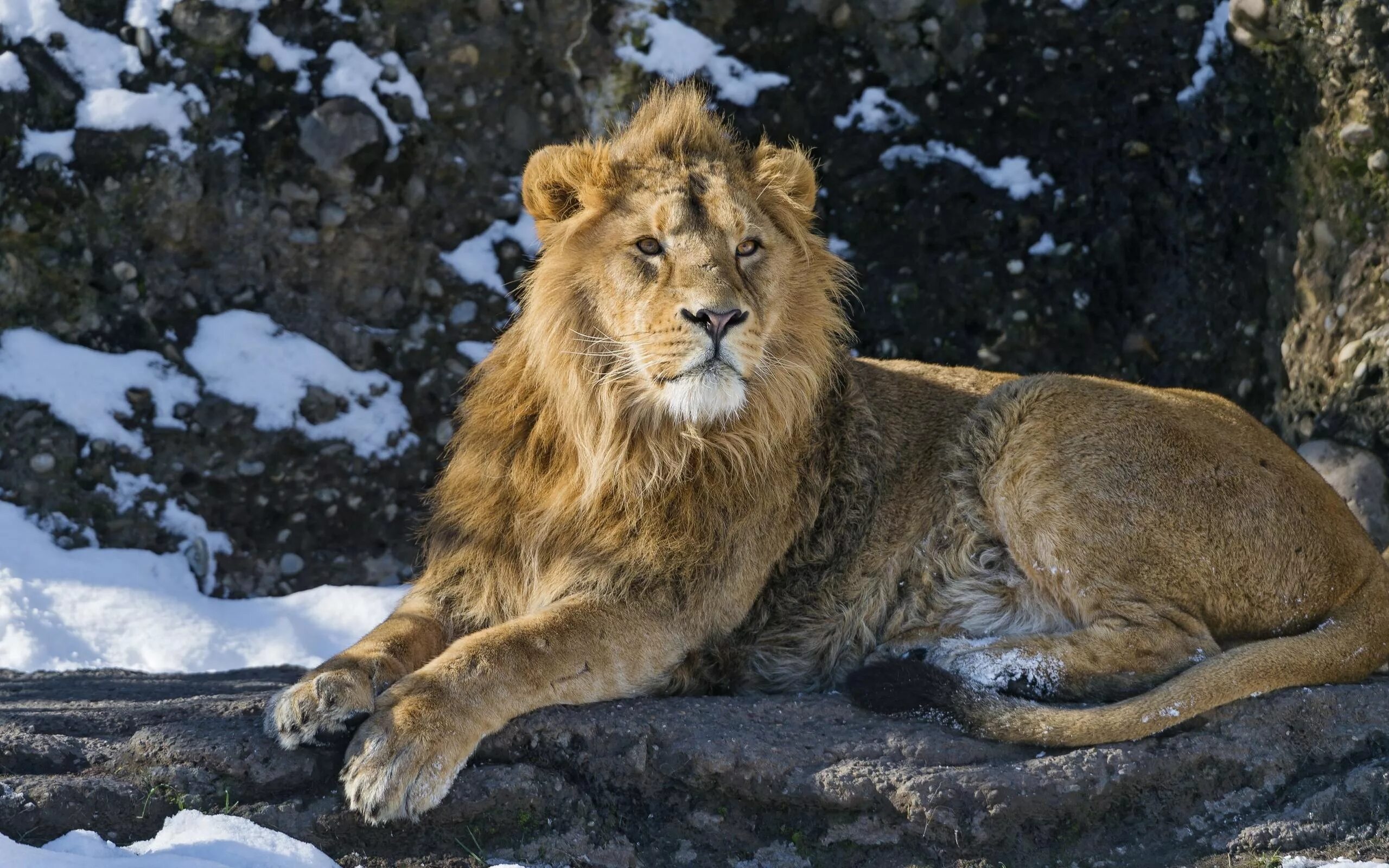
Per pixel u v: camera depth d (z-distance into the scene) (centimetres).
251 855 711
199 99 1393
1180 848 778
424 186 1441
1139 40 1467
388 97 1424
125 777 771
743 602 901
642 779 808
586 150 899
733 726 829
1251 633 919
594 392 875
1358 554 934
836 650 937
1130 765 800
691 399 828
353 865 749
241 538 1378
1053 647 880
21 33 1365
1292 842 766
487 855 765
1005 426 945
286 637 1255
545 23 1452
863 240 1470
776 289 880
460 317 1451
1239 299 1432
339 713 771
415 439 1437
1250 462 929
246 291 1416
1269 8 1380
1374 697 850
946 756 812
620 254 860
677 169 880
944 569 945
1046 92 1475
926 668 850
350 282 1437
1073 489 909
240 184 1399
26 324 1359
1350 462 1259
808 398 909
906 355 1455
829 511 941
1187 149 1453
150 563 1320
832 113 1480
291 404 1396
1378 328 1279
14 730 798
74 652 1188
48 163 1345
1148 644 882
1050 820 787
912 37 1472
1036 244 1459
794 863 789
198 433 1370
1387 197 1295
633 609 856
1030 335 1449
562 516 880
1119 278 1457
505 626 823
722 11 1476
